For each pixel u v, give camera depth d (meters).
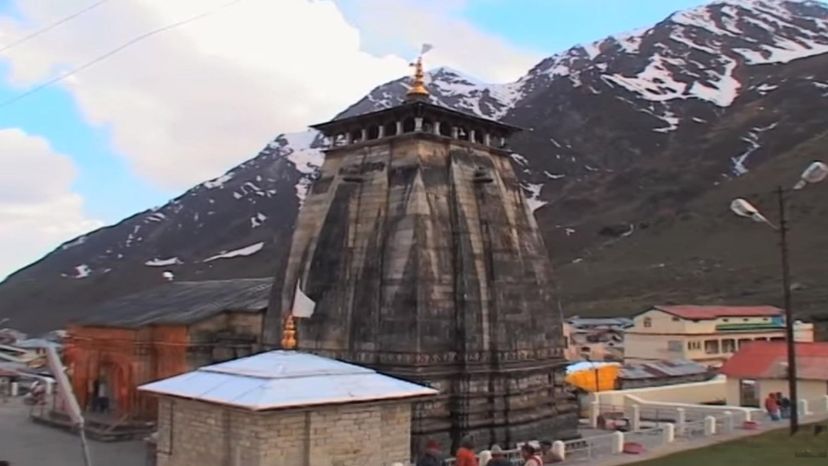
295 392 25.84
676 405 46.25
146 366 51.41
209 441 26.95
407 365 34.31
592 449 34.09
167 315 52.88
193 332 49.66
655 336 87.19
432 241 35.91
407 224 35.91
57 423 51.66
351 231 37.78
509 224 39.19
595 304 144.62
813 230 152.00
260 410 24.38
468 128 39.72
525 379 38.00
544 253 41.28
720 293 132.25
